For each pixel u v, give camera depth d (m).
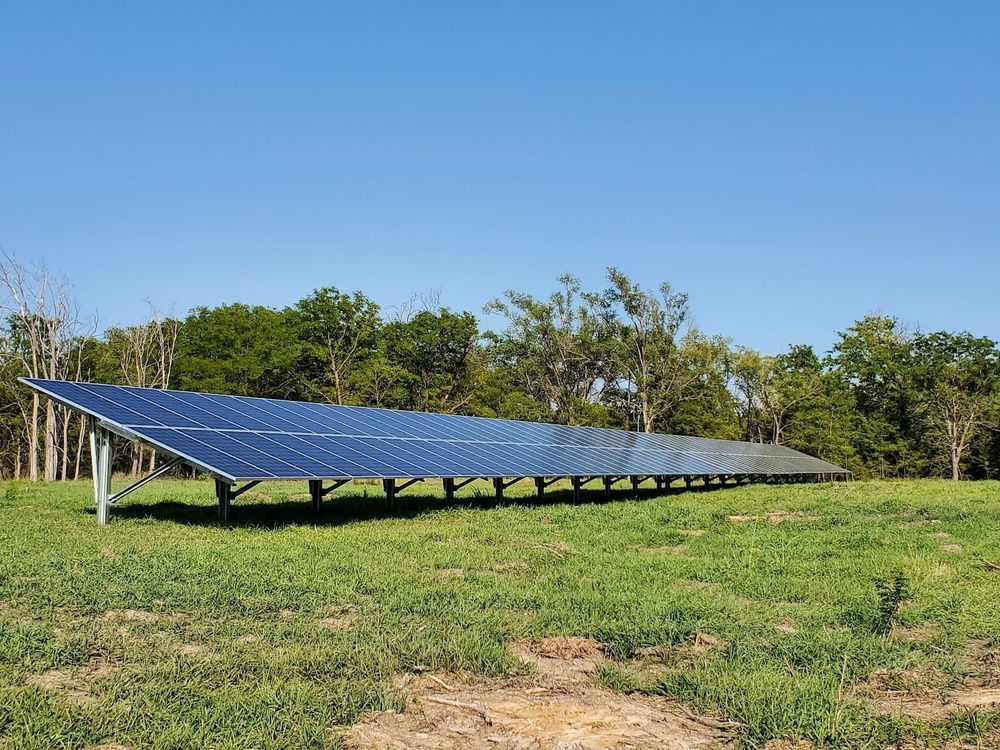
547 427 30.33
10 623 7.46
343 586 9.48
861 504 23.03
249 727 5.19
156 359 51.53
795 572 11.40
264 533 14.35
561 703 6.01
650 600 9.19
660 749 5.23
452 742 5.27
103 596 8.59
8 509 18.73
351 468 16.81
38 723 5.12
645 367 61.62
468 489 29.16
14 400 51.22
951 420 56.91
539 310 61.88
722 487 33.28
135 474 49.47
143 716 5.33
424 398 55.81
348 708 5.61
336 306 53.03
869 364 60.34
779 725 5.50
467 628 7.75
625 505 22.28
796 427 61.16
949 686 6.46
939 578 10.87
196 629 7.50
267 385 52.81
